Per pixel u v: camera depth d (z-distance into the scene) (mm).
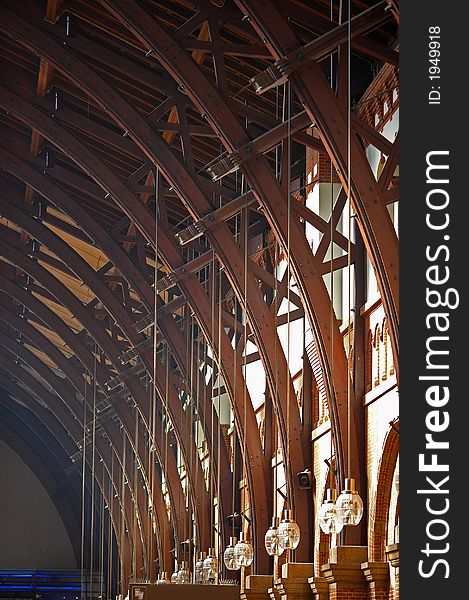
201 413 28891
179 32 19000
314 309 19234
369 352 20109
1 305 42531
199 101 19000
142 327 29312
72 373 42438
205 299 25391
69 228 33125
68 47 22406
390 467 18906
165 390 32469
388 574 18672
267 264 27375
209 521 32000
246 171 19078
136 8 18922
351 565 19219
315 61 16359
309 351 23219
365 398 19938
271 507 25672
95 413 42000
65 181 29406
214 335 25766
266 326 22297
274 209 19047
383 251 16203
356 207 16266
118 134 26516
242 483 29641
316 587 20500
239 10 19750
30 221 33000
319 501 22656
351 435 19766
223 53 19016
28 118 25641
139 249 29391
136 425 37312
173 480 35312
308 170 24203
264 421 27984
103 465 47375
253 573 25328
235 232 28297
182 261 25266
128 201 25438
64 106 25828
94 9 22281
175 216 29969
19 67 26234
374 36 19734
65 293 36188
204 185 22781
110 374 39406
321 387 22672
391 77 19172
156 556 43125
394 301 16172
